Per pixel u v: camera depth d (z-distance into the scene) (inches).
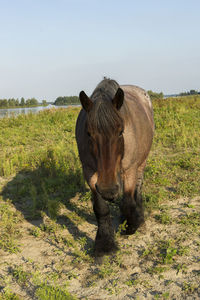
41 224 166.4
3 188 231.0
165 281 111.3
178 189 203.0
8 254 137.4
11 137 418.3
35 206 189.6
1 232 159.2
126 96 144.9
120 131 106.1
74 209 187.3
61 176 237.5
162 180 220.8
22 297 106.7
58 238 149.3
